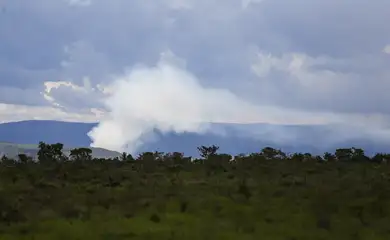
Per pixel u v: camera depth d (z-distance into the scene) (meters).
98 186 41.50
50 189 39.88
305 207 32.44
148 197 35.94
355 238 26.20
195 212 31.81
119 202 34.69
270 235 26.48
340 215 30.72
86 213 31.75
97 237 26.30
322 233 26.94
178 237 25.81
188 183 41.81
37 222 29.22
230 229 27.58
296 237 26.16
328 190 35.84
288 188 38.62
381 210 31.53
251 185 39.28
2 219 30.45
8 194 36.31
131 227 28.08
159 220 29.61
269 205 33.25
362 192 35.84
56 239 26.48
